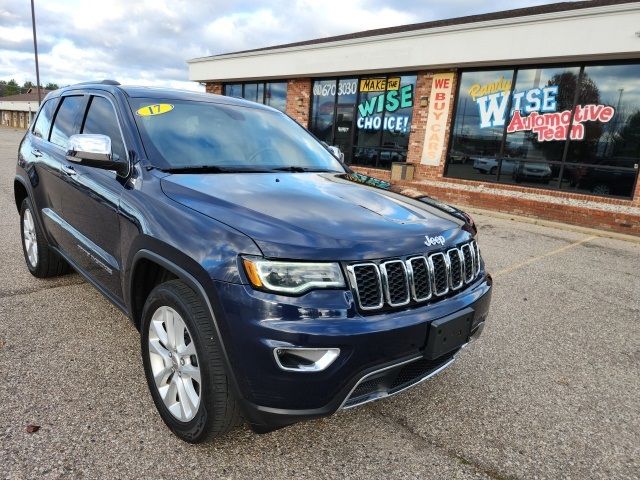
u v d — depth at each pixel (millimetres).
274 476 2242
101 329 3594
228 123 3475
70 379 2916
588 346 3938
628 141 10320
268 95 18016
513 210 10656
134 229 2598
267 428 2135
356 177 3438
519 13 14477
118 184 2871
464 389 3141
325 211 2418
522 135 11883
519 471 2389
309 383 2004
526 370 3457
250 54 17172
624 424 2848
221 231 2150
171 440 2434
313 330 1962
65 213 3643
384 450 2479
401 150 14336
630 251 7891
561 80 11125
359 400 2168
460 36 11812
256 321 1979
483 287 2713
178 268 2248
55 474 2152
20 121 54781
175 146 3008
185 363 2330
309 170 3396
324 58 14945
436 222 2600
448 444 2562
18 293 4223
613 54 9828
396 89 14164
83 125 3576
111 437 2426
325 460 2375
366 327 2045
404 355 2189
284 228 2135
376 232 2268
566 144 11188
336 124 15961
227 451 2385
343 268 2080
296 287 2002
